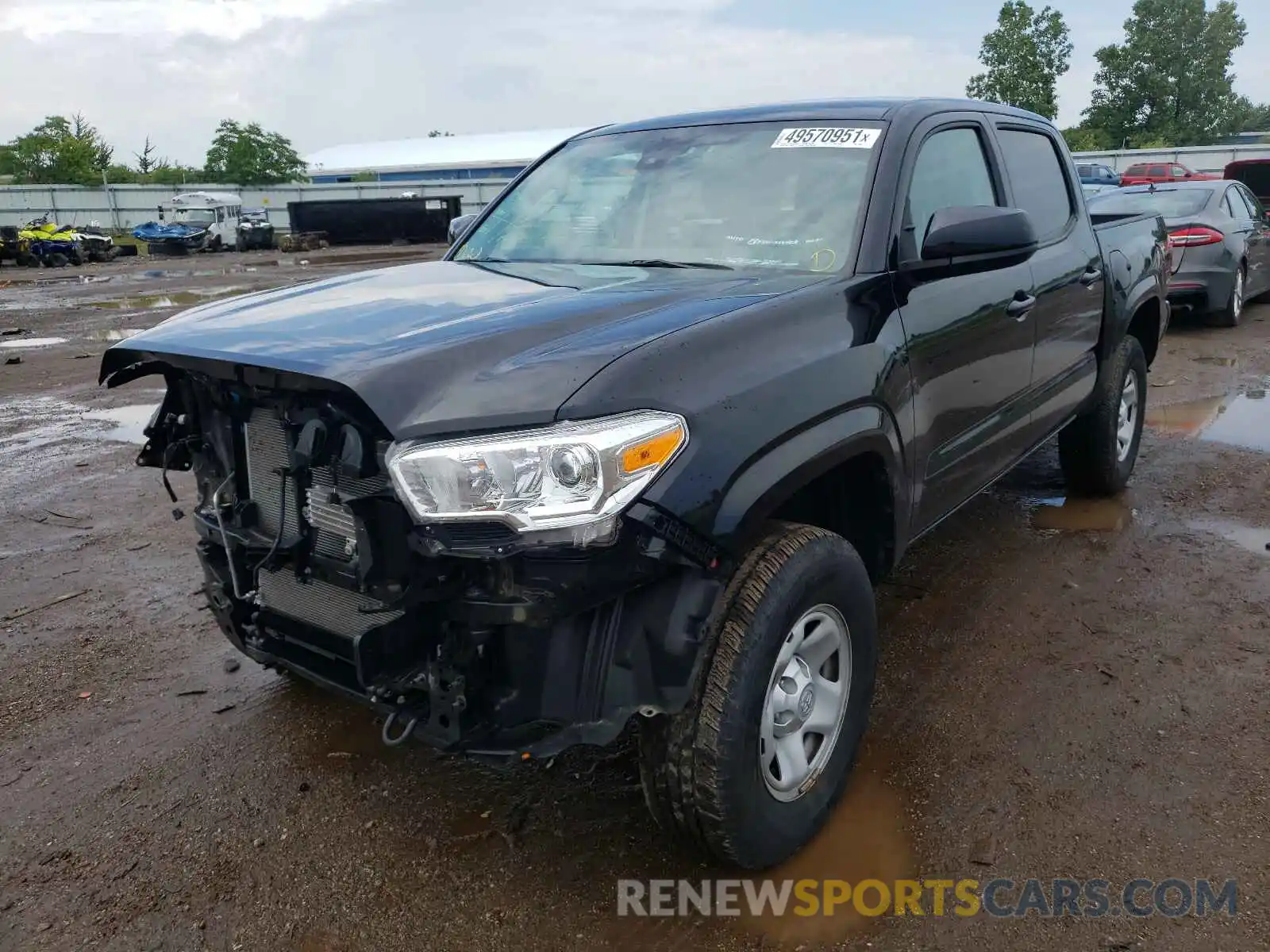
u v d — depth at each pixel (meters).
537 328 2.39
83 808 2.97
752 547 2.44
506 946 2.38
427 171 77.75
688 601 2.22
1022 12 55.28
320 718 3.44
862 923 2.41
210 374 2.46
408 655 2.23
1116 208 8.77
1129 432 5.36
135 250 35.41
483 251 3.71
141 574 4.76
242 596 2.75
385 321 2.54
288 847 2.76
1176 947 2.30
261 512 2.65
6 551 5.09
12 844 2.81
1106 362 4.84
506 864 2.66
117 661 3.90
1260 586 4.19
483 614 2.12
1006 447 3.86
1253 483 5.52
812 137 3.38
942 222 3.00
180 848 2.78
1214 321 10.72
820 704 2.68
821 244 3.06
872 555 3.03
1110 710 3.30
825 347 2.61
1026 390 3.93
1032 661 3.65
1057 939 2.34
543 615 2.09
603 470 2.05
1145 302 5.32
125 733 3.38
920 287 3.07
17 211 47.22
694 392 2.24
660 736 2.35
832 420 2.57
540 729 2.21
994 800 2.85
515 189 4.01
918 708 3.36
